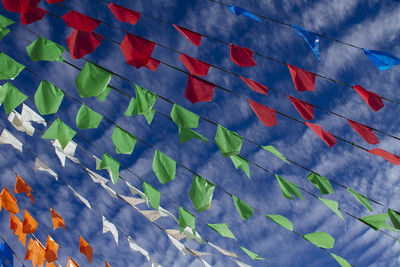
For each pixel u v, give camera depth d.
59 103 2.29
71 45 2.04
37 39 2.14
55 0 2.03
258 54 2.15
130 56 2.08
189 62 2.19
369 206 2.29
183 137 2.29
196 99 2.18
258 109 2.23
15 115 2.77
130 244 3.29
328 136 2.22
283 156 2.39
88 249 3.42
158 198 2.63
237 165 2.40
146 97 2.27
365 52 1.97
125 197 2.90
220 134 2.32
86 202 3.28
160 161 2.44
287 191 2.39
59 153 2.81
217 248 2.97
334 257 2.42
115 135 2.45
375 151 2.16
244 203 2.49
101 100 2.27
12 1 1.96
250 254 2.84
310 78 2.12
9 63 2.26
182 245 2.97
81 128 2.36
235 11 2.04
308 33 1.99
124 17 2.05
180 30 2.10
